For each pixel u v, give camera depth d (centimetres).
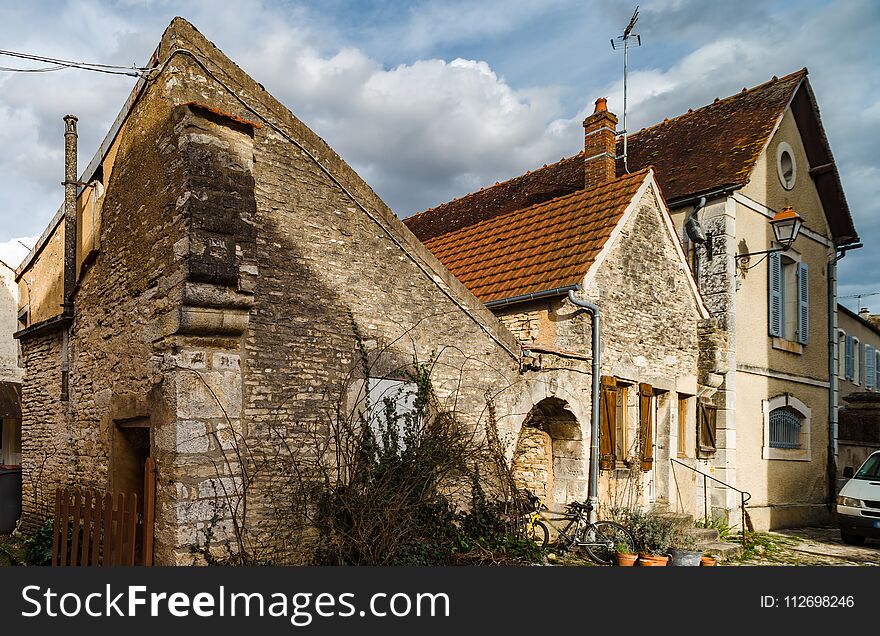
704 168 1341
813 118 1498
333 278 746
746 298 1320
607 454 998
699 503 1200
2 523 1123
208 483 616
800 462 1454
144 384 678
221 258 629
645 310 1105
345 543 689
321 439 711
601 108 1359
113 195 801
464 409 853
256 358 669
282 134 724
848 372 2048
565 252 1048
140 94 725
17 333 1079
